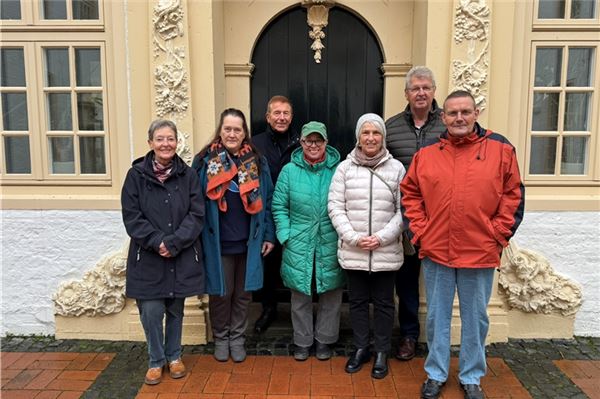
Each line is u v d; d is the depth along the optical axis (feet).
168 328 9.57
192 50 10.78
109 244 11.37
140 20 10.73
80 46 11.25
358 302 9.76
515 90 10.96
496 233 8.30
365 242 9.11
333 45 12.41
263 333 11.60
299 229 9.86
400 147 10.02
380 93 12.50
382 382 9.44
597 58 11.12
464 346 8.87
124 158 11.27
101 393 9.16
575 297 11.22
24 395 9.12
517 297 11.20
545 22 11.02
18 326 11.64
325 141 9.85
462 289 8.71
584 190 11.44
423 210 8.80
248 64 12.14
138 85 10.89
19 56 11.50
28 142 11.66
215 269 9.58
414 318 10.45
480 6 10.44
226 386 9.31
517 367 10.08
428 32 10.67
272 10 12.09
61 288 11.34
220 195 9.46
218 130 9.79
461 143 8.38
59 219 11.35
